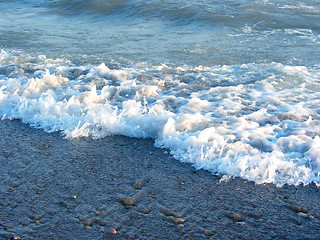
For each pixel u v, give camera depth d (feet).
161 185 9.52
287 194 9.13
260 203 8.82
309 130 11.86
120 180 9.73
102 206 8.68
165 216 8.38
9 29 27.63
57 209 8.55
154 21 29.84
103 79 16.93
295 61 19.56
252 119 12.82
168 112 12.98
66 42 24.06
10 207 8.59
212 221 8.22
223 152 10.66
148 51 21.81
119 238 7.69
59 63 19.57
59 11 34.76
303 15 28.86
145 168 10.29
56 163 10.51
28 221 8.14
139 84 16.49
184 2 33.65
